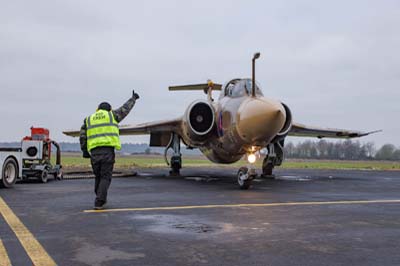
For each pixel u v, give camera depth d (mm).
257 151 13539
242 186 12336
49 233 5629
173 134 19438
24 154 15062
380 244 5098
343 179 17828
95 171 8062
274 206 8430
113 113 8406
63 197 9898
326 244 5074
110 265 4152
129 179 16953
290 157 90562
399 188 13281
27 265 4121
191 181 15789
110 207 8141
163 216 7043
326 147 84688
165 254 4566
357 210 7977
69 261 4277
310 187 13359
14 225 6199
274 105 12023
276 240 5266
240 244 5039
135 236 5449
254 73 13578
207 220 6668
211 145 16391
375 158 72625
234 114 13523
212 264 4207
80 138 8547
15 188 12508
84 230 5828
